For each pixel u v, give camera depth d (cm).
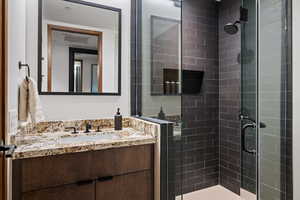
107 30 194
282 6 168
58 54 175
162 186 148
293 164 164
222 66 248
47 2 171
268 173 176
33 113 136
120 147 138
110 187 135
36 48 167
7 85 95
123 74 201
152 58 194
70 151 121
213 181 251
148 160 149
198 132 241
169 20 179
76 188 124
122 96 200
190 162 236
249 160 208
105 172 133
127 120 194
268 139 176
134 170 143
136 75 207
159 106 183
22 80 137
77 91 181
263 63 174
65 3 178
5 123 92
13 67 117
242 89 206
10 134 110
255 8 184
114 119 183
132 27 206
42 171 116
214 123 252
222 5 248
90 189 128
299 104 161
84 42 185
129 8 204
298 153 162
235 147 232
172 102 174
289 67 166
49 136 152
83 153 127
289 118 167
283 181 171
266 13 172
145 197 148
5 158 90
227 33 236
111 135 165
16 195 110
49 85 171
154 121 165
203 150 244
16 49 126
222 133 250
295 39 161
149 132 159
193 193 238
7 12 94
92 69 187
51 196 118
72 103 179
